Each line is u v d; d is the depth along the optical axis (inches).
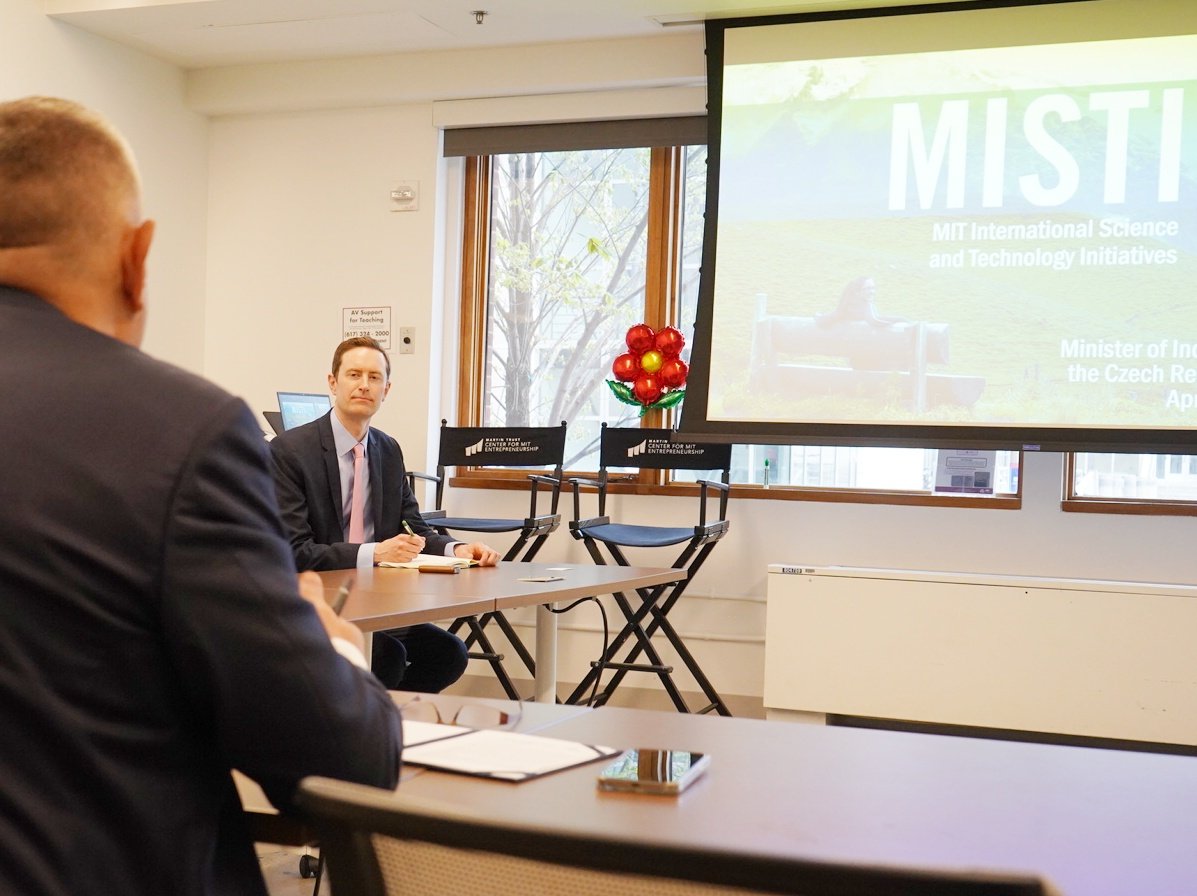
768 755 48.8
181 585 32.2
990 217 187.9
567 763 45.6
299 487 130.6
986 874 19.9
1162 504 184.5
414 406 220.8
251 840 37.0
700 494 196.9
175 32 208.2
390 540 124.3
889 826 38.9
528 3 190.2
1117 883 33.7
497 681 214.7
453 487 219.9
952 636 173.3
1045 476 189.3
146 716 32.9
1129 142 182.7
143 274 39.3
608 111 210.4
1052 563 189.0
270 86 224.7
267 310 231.0
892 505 195.9
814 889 20.7
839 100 194.1
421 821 23.6
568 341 221.1
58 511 32.2
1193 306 179.3
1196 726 164.6
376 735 35.4
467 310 224.8
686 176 214.1
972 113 189.2
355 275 225.3
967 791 43.6
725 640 203.2
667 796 42.0
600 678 206.2
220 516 33.0
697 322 197.3
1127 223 182.4
